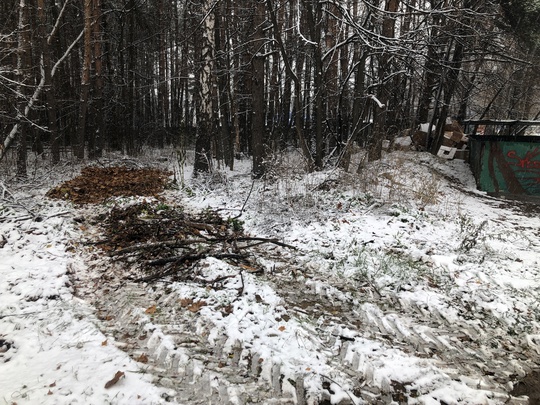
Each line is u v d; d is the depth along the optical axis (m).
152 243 6.16
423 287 5.04
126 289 4.89
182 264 5.63
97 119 16.78
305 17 14.53
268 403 3.01
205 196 10.14
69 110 17.80
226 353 3.60
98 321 4.12
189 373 3.30
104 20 17.86
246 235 7.18
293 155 12.16
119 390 3.04
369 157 11.36
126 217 7.83
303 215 7.86
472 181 11.41
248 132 20.00
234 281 5.01
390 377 3.36
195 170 11.95
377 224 7.33
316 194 8.91
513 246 6.61
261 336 3.87
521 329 4.17
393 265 5.60
